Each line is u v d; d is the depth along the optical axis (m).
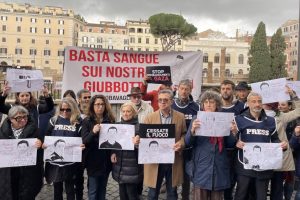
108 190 7.48
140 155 5.06
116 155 5.38
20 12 106.62
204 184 4.99
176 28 74.00
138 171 5.34
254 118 5.07
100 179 5.66
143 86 7.67
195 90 9.16
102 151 5.51
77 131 5.46
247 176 5.01
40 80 6.30
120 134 5.23
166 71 7.65
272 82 5.95
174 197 5.47
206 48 91.56
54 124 5.53
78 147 5.31
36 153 5.11
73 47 8.21
